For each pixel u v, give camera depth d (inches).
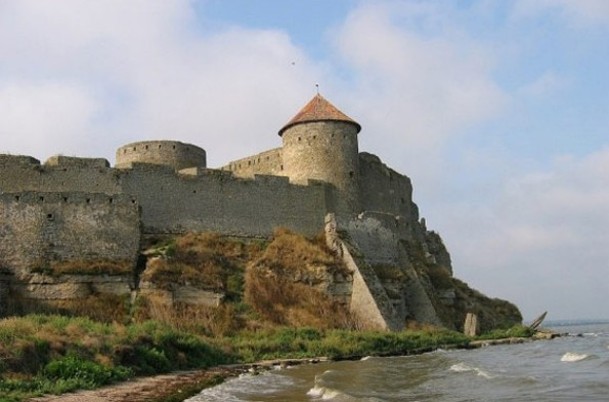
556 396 769.6
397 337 1462.8
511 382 910.4
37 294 1326.3
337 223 1753.2
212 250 1552.7
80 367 838.5
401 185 2288.4
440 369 1083.3
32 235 1373.0
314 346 1320.1
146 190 1573.6
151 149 1815.9
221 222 1656.0
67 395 735.1
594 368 1091.9
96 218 1434.5
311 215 1784.0
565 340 2016.5
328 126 1886.1
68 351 883.4
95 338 949.2
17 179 1440.7
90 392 768.3
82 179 1503.4
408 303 1851.6
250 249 1630.2
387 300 1620.3
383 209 2119.8
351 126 1920.5
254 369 1109.7
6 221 1362.0
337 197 1851.6
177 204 1606.8
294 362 1205.1
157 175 1598.2
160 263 1419.8
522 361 1242.0
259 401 747.4
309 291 1561.3
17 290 1326.3
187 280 1419.8
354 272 1630.2
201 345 1175.6
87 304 1322.6
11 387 729.0
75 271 1358.3
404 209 2281.0
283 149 1936.5
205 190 1654.8
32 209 1387.8
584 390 816.3
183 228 1600.6
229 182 1692.9
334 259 1659.7
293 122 1902.1
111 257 1419.8
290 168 1891.0
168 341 1108.5
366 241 1822.1
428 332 1622.8
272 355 1268.5
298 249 1636.3
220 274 1498.5
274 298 1504.7
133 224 1467.8
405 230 2105.1
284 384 916.6
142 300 1349.7
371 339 1396.4
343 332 1429.6
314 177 1852.9
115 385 845.8
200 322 1357.0
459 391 836.6
